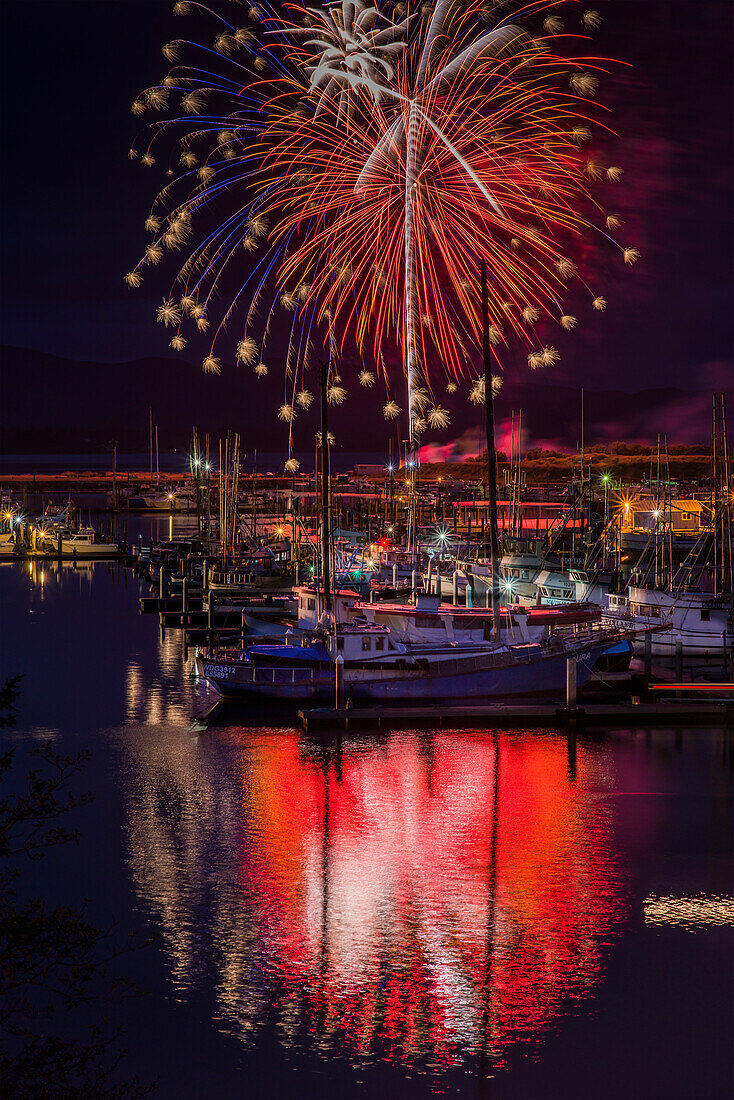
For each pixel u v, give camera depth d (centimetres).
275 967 2762
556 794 4147
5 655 7475
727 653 6869
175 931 2955
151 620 9356
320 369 6256
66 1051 1902
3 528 18475
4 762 1669
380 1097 2258
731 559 7362
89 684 6400
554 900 3173
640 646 7119
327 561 6244
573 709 5138
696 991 2653
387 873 3375
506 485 15662
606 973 2744
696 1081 2300
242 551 13412
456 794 4156
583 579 8712
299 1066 2352
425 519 17225
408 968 2761
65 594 11419
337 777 4369
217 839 3662
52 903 3102
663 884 3294
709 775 4384
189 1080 2305
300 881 3306
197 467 16300
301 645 5722
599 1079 2316
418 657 5588
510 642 5947
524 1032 2486
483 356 5534
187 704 5806
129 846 3588
